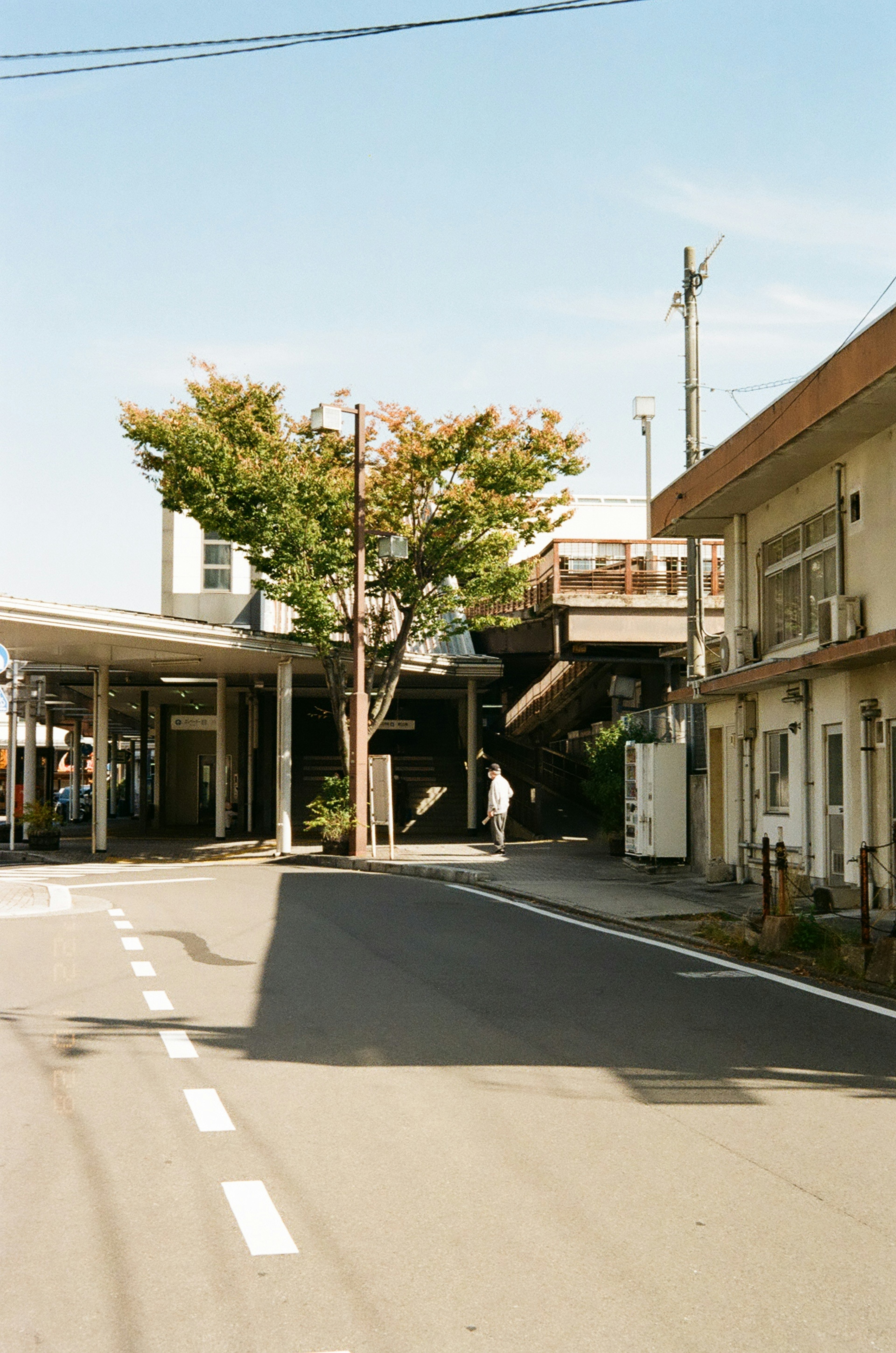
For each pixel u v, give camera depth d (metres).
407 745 39.84
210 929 13.88
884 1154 5.71
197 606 33.91
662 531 21.84
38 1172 5.37
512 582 27.48
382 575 27.67
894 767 15.27
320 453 27.08
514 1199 5.06
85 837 35.81
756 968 11.37
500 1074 7.18
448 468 26.36
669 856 21.27
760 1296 4.12
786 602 18.97
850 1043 8.09
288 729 28.77
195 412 26.06
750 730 19.81
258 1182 5.25
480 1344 3.77
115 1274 4.28
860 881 13.62
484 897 17.88
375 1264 4.38
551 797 39.00
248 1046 7.87
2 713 21.53
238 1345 3.76
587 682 35.84
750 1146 5.83
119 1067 7.29
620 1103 6.57
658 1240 4.61
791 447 16.06
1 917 15.02
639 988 10.15
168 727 41.00
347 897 17.69
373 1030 8.39
